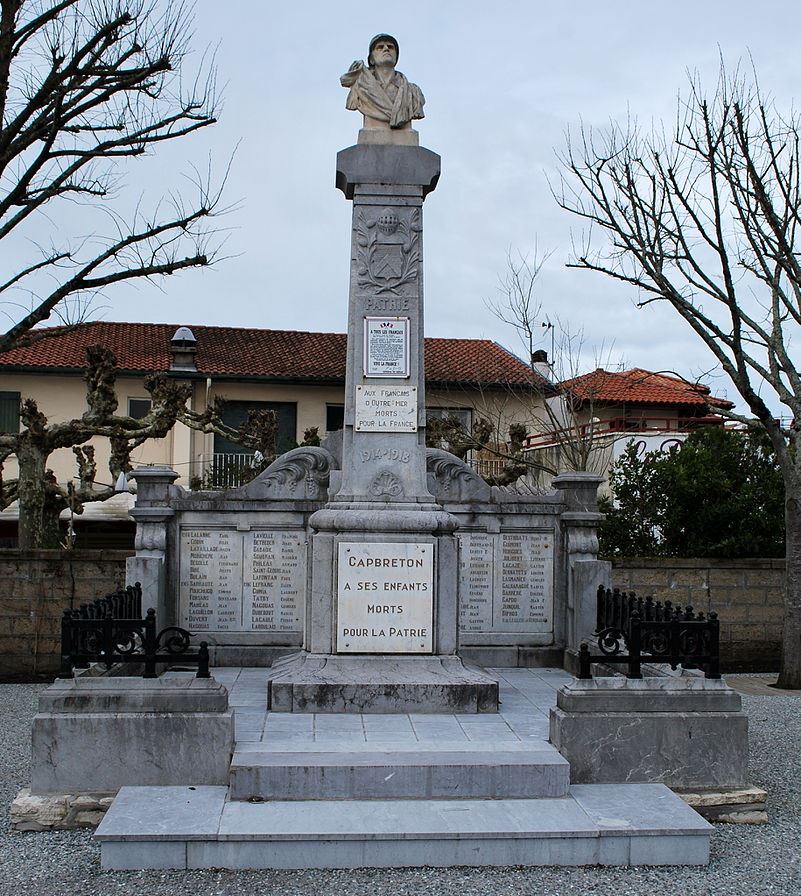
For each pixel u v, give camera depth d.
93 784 6.72
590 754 6.94
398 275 9.09
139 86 12.73
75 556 13.73
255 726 7.71
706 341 13.42
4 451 16.78
